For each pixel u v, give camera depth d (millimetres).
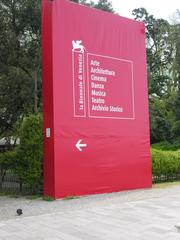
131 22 15867
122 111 15180
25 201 12891
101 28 14750
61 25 13539
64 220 9797
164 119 40312
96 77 14422
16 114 21906
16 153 14375
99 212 10734
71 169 13352
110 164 14578
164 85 46062
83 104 13906
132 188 15297
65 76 13484
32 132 13945
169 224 9211
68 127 13398
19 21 19656
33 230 8805
